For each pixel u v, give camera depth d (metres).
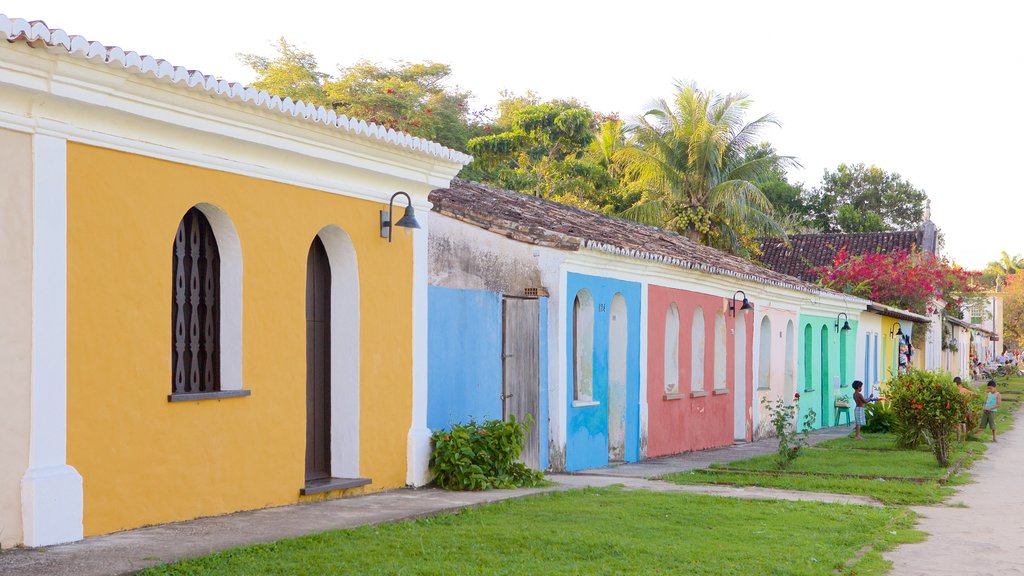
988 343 93.44
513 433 12.73
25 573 6.67
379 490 11.48
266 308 9.93
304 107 9.78
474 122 49.09
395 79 41.31
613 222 22.61
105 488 8.17
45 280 7.65
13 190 7.48
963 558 9.56
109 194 8.24
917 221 69.88
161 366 8.71
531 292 15.05
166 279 8.77
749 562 8.66
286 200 10.19
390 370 11.68
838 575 8.50
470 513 10.30
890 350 39.75
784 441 17.33
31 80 7.46
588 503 11.64
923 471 16.89
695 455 19.48
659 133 38.72
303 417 10.41
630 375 17.67
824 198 69.19
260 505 9.84
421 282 12.23
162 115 8.55
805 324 28.70
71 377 7.89
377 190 11.47
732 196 36.50
